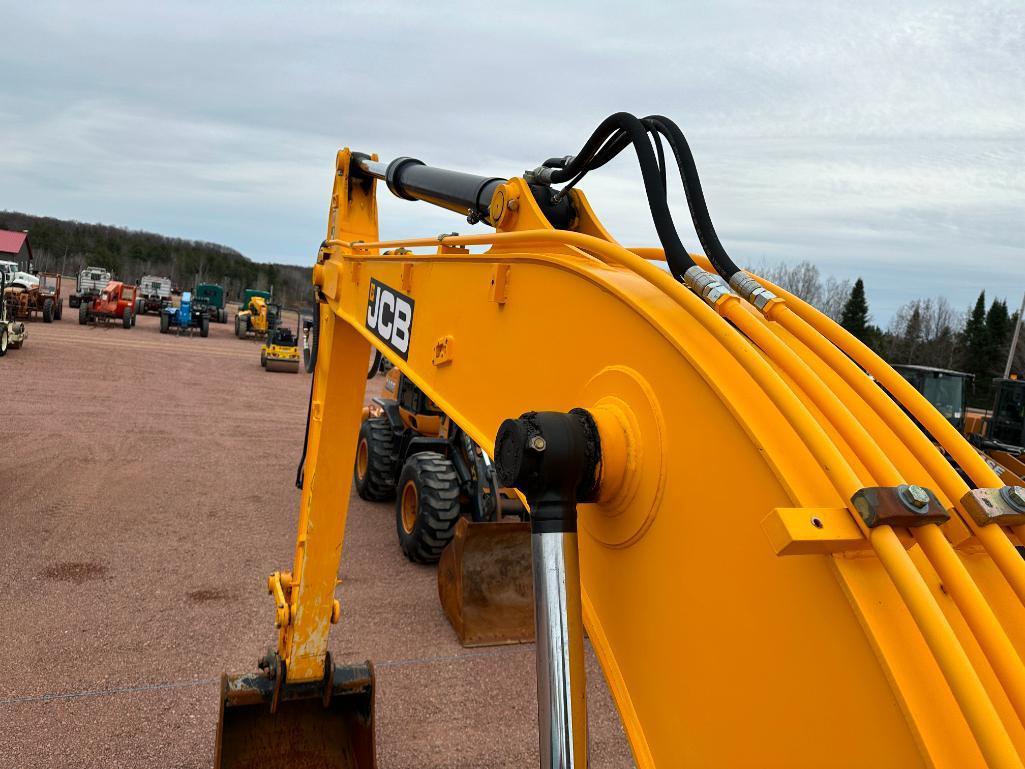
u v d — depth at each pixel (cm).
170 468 973
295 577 293
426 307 192
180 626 516
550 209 172
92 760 362
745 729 87
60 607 533
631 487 106
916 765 69
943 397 1199
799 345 131
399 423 830
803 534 74
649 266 109
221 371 2122
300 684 295
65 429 1150
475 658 495
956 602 76
